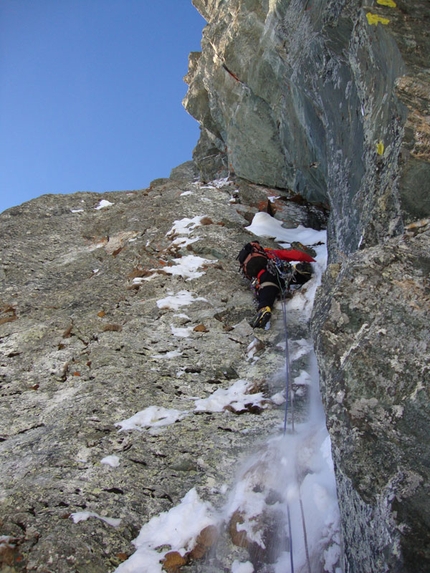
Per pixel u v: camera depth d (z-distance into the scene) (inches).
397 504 86.3
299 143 306.0
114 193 392.2
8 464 132.4
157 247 278.4
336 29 174.9
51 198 378.0
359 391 98.3
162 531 111.4
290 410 151.7
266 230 306.5
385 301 105.1
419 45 137.3
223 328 202.8
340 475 102.9
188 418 148.6
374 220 139.7
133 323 205.3
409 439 91.4
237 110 365.4
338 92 193.2
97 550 105.9
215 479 125.0
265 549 107.3
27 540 107.6
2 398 165.6
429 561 80.4
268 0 289.6
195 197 353.1
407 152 129.9
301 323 203.8
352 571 94.4
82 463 129.6
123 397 157.2
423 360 96.3
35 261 280.8
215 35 356.8
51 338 199.3
